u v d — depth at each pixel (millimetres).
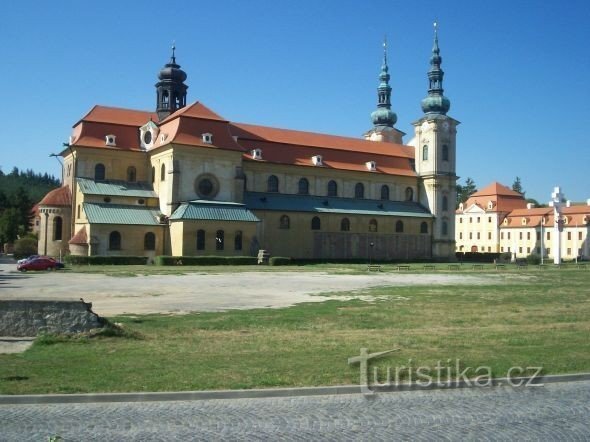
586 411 12703
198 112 85125
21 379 14273
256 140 95375
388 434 11070
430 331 22422
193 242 76500
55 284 42969
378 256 99938
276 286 44344
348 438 10828
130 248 76688
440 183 107312
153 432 11086
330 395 13797
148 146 86812
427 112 110438
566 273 68438
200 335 21031
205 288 41500
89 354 17453
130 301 32438
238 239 79875
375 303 32688
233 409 12594
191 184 81250
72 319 20359
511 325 24391
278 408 12703
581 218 127438
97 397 13000
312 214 93438
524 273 68125
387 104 125562
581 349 18859
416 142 111062
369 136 125438
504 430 11367
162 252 78875
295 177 96438
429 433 11141
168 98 95750
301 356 17281
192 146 80875
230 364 16141
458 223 151500
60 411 12320
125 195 81188
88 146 82750
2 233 129250
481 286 46656
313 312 28078
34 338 19953
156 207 83062
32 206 168375
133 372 15094
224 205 81125
